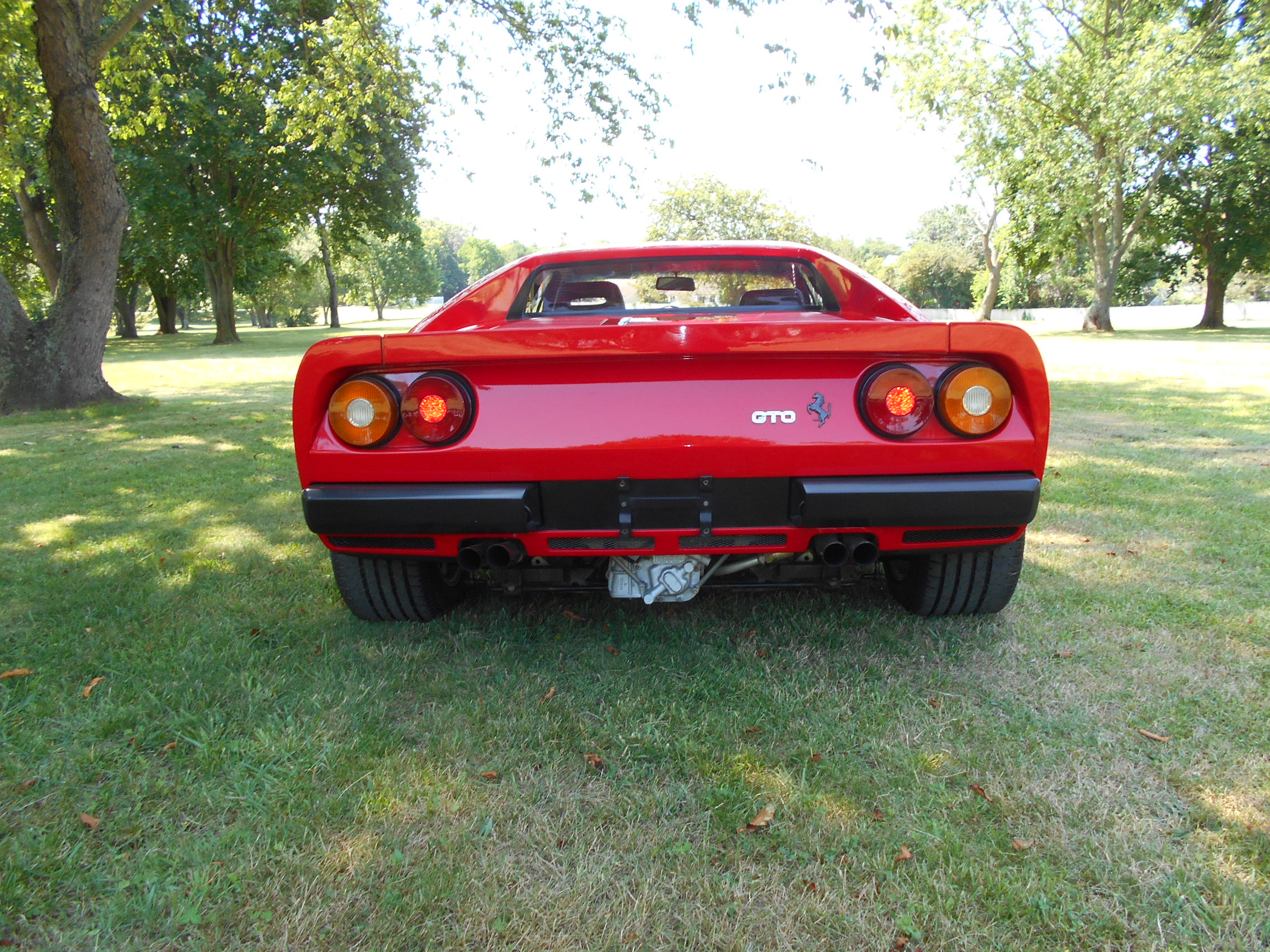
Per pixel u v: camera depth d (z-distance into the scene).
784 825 1.82
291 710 2.36
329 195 31.62
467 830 1.82
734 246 3.11
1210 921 1.52
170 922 1.55
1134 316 50.66
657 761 2.10
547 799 1.94
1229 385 10.85
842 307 3.08
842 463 2.24
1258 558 3.66
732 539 2.38
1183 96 25.58
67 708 2.39
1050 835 1.77
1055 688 2.45
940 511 2.22
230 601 3.30
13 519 4.77
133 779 2.03
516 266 3.12
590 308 3.22
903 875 1.66
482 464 2.28
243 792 1.96
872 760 2.08
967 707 2.34
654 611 3.15
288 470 6.18
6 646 2.87
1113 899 1.58
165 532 4.40
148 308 89.12
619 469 2.27
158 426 8.77
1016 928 1.51
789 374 2.26
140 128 15.66
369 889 1.64
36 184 25.80
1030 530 4.18
